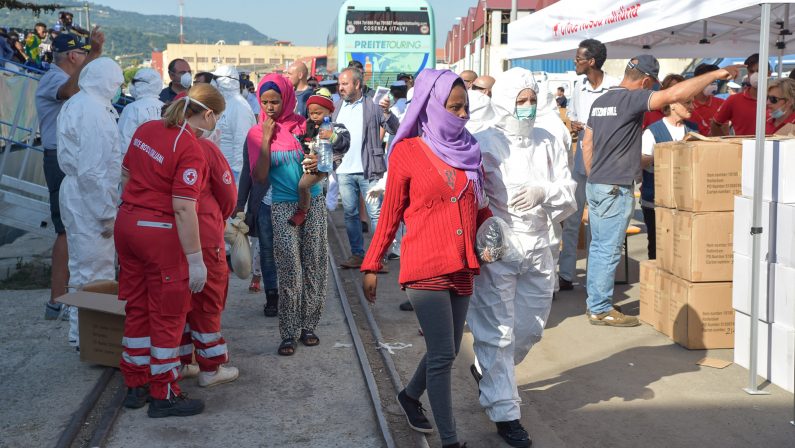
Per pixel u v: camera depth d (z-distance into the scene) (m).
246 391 4.80
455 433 3.80
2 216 7.99
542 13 8.24
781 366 4.80
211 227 4.54
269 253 6.48
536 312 4.23
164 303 4.24
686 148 5.53
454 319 3.82
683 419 4.38
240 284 7.83
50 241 10.44
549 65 24.22
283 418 4.39
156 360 4.31
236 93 7.93
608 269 6.21
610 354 5.57
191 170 4.12
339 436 4.15
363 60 18.16
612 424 4.32
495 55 29.66
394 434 4.21
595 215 6.18
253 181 5.54
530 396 4.79
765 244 4.83
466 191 3.67
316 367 5.25
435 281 3.68
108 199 5.32
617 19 6.52
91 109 5.24
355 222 8.40
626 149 6.00
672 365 5.30
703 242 5.51
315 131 5.36
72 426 4.17
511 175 4.10
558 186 4.11
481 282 4.01
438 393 3.76
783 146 4.63
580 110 7.30
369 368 5.12
